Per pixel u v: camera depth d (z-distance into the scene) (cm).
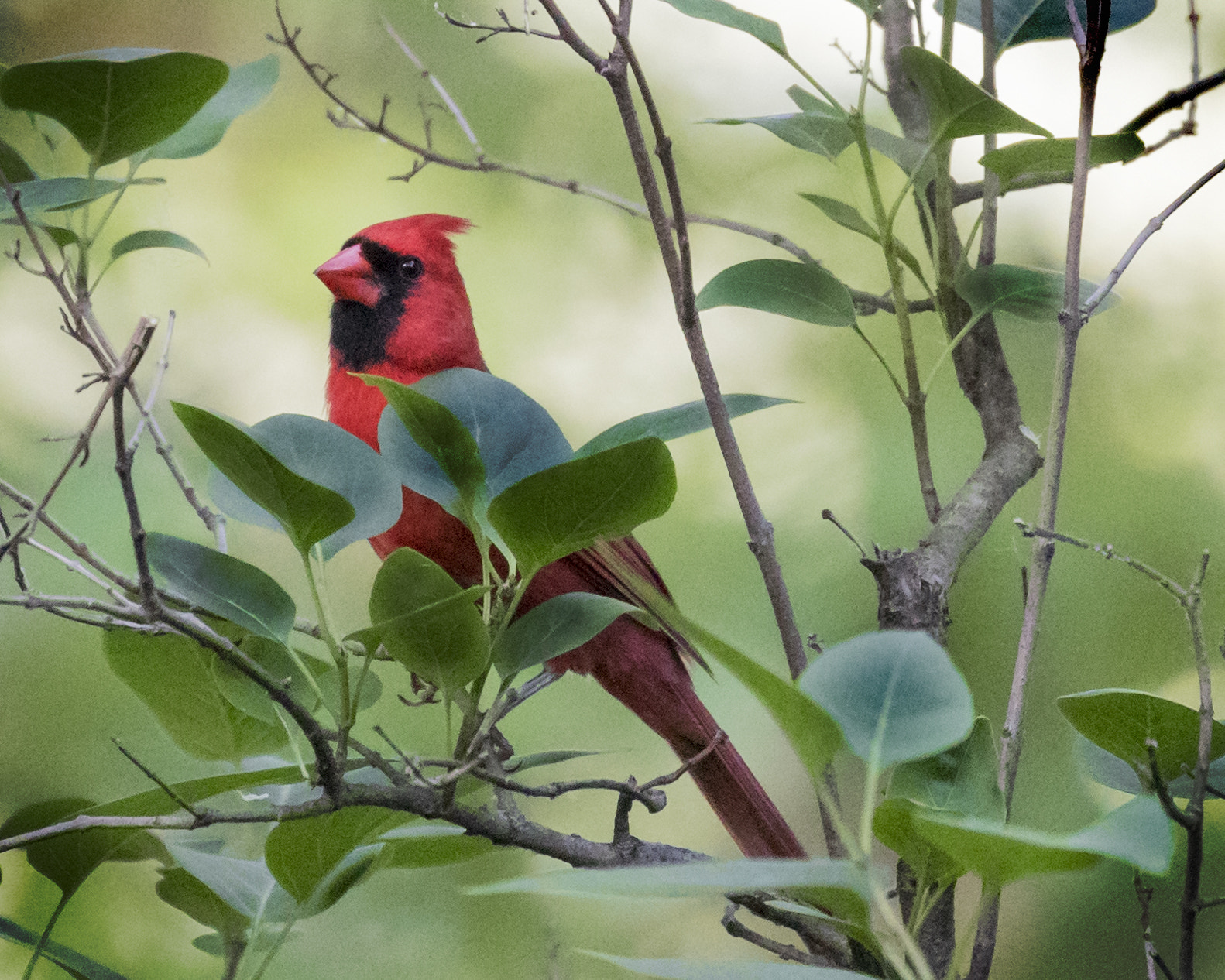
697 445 761
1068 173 412
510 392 320
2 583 689
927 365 761
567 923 674
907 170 427
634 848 352
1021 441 450
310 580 298
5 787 659
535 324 813
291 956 646
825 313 405
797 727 220
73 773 665
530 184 833
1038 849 222
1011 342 759
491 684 727
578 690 743
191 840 384
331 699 364
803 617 711
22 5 897
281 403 807
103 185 366
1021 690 319
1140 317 761
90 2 891
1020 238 779
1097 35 332
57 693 676
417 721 686
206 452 287
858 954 318
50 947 341
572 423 793
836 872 202
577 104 841
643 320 814
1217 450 726
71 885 348
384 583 293
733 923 347
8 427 741
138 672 364
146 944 626
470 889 190
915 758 217
